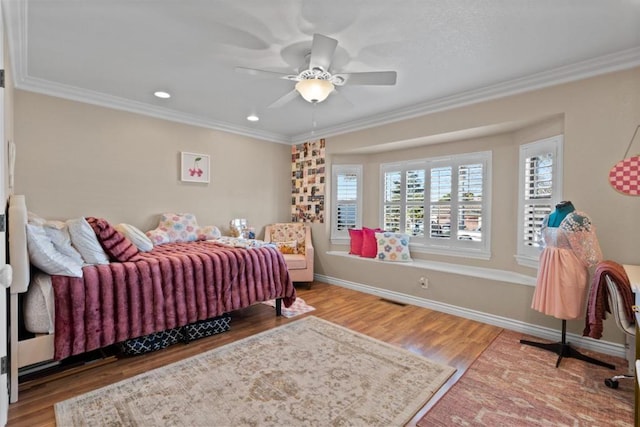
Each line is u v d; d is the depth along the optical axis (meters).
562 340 2.50
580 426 1.71
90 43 2.32
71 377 2.14
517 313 3.06
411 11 1.92
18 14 1.93
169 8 1.91
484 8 1.88
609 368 2.31
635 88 2.40
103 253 2.39
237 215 4.78
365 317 3.39
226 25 2.08
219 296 2.84
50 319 1.99
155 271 2.48
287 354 2.49
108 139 3.54
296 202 5.43
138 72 2.83
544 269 2.46
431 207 4.28
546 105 2.81
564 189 2.73
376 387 2.05
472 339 2.84
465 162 3.96
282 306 3.75
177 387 2.03
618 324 2.01
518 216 3.43
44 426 1.68
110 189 3.56
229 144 4.68
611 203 2.50
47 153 3.15
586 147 2.61
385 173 4.80
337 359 2.42
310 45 2.33
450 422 1.74
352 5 1.87
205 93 3.34
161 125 3.96
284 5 1.87
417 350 2.60
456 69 2.71
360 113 4.00
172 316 2.54
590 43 2.27
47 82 3.04
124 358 2.42
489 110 3.19
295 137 5.35
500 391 2.03
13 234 1.83
